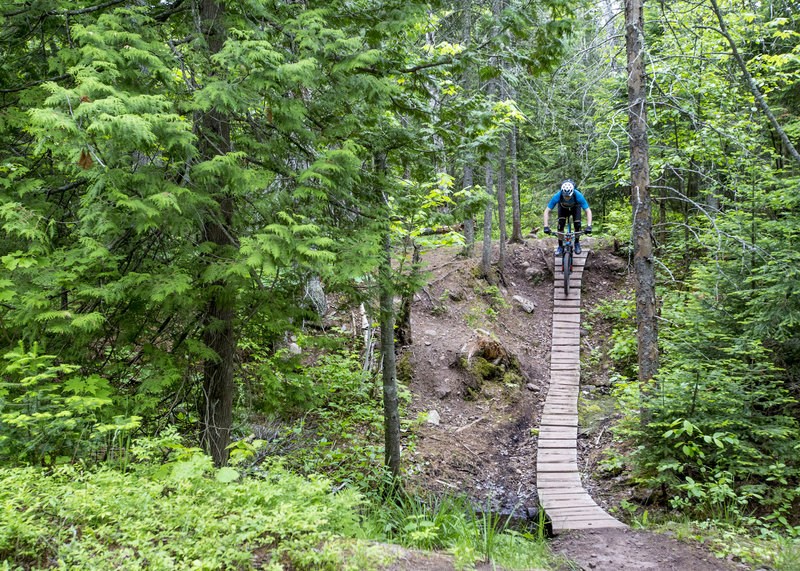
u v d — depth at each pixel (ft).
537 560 15.03
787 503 18.58
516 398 37.09
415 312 43.50
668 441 22.38
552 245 57.47
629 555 16.55
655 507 22.13
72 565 8.53
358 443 27.81
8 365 11.85
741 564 14.78
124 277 12.93
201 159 14.62
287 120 15.17
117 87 12.25
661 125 38.58
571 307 45.68
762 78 30.89
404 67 19.48
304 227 12.98
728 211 27.55
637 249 26.12
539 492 24.18
